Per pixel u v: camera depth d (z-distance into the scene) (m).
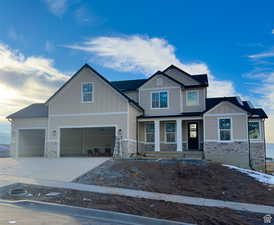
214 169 13.41
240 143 17.78
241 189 10.73
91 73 19.62
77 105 19.67
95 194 9.45
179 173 12.69
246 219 7.18
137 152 20.14
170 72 22.62
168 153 19.31
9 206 7.70
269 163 24.81
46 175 12.84
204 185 11.19
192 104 21.27
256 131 19.69
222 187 10.95
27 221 6.09
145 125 21.50
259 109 20.69
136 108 20.39
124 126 18.45
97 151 22.42
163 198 9.29
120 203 8.35
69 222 6.21
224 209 8.19
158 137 19.97
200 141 20.58
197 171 12.98
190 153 18.88
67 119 19.73
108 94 19.08
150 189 10.52
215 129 18.38
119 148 18.28
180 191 10.41
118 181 11.54
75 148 22.83
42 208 7.57
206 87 21.25
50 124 20.09
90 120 19.20
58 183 11.16
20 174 13.11
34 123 20.84
